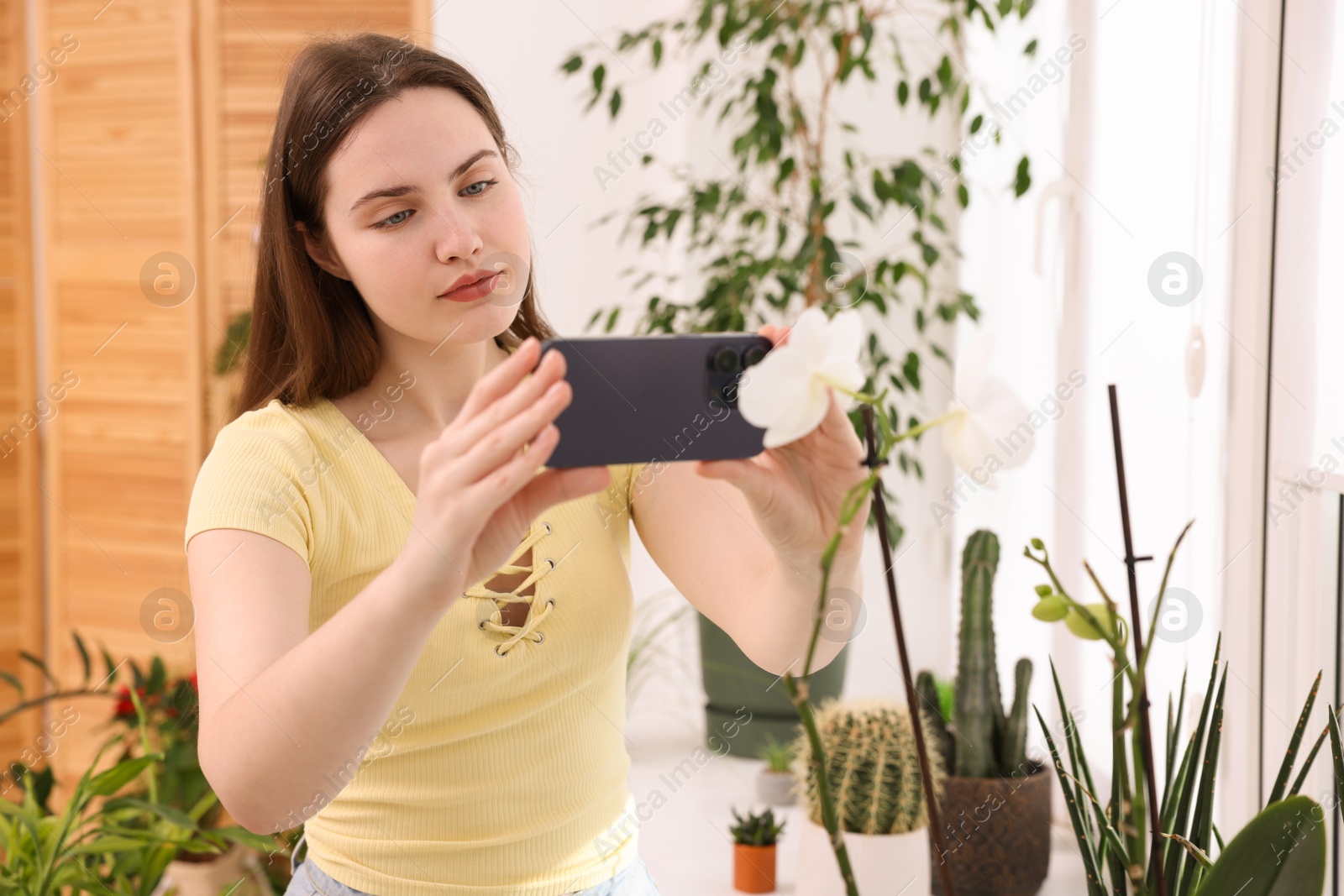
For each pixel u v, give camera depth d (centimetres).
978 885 150
